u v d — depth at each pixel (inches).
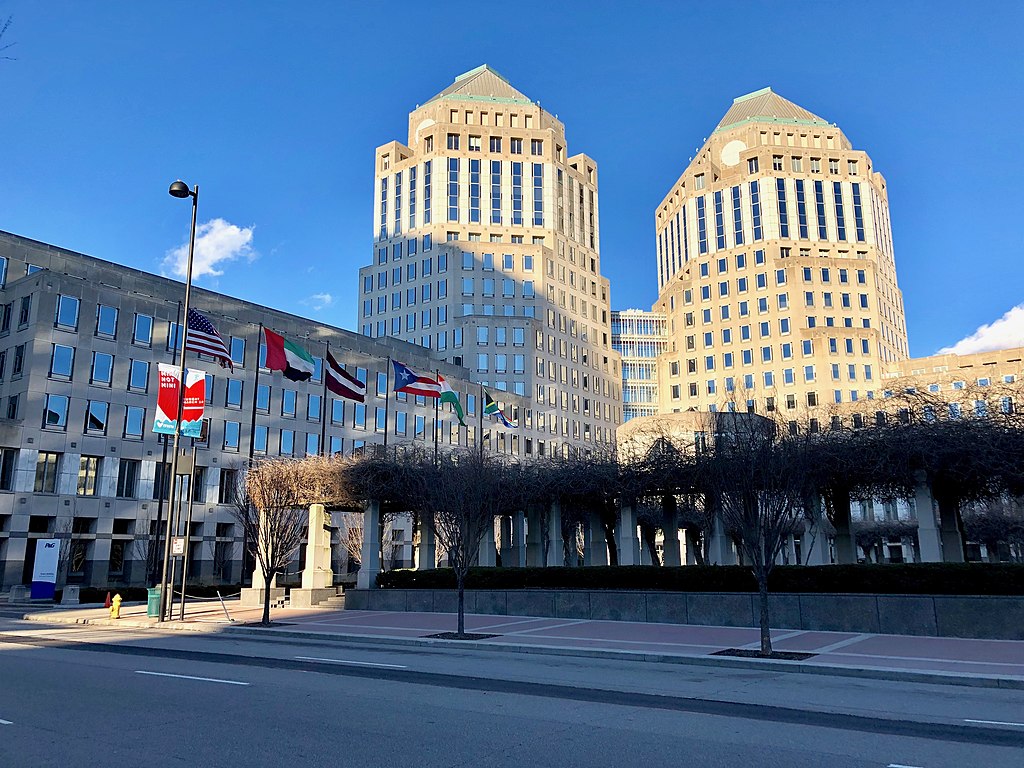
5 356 2239.2
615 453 1343.5
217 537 2490.2
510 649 736.3
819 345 4537.4
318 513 1369.3
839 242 4950.8
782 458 729.0
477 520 936.3
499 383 4291.3
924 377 4124.0
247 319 2861.7
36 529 2108.8
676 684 529.0
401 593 1196.5
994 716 416.5
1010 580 832.3
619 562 1346.0
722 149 5334.6
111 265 2608.3
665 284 5713.6
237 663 613.6
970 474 943.0
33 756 304.8
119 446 2301.9
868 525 3036.4
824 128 5246.1
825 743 342.3
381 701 435.5
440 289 4522.6
